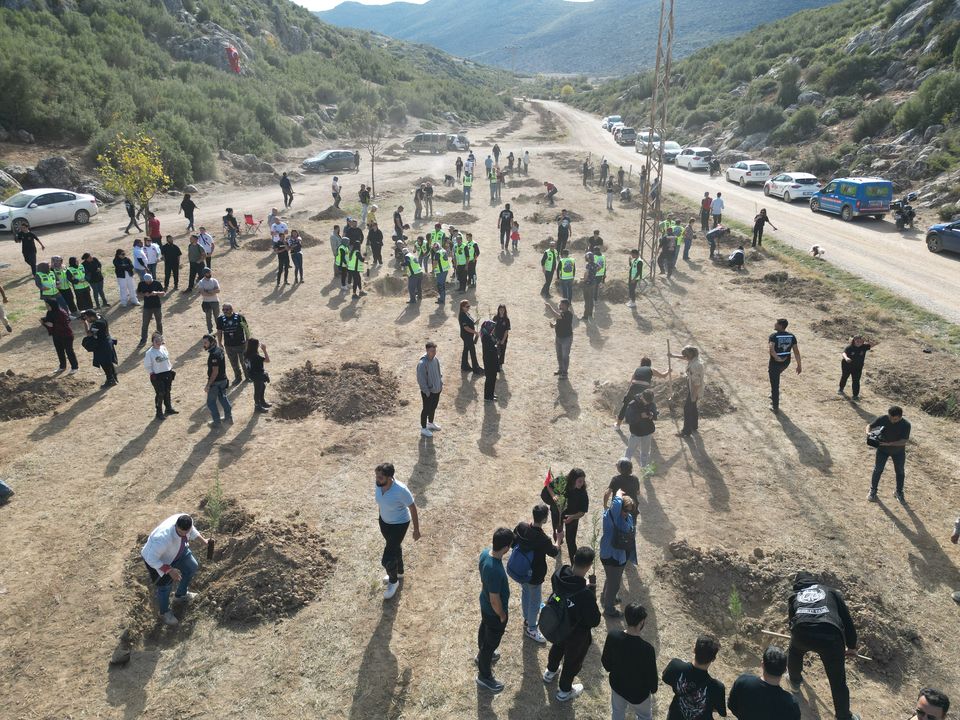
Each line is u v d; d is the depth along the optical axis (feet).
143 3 187.01
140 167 82.33
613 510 24.02
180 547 23.84
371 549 28.32
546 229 91.09
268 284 66.03
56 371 45.21
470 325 45.50
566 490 26.32
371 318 57.21
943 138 110.63
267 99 180.04
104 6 173.06
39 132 118.11
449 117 257.34
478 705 21.03
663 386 43.96
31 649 22.81
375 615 24.67
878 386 44.50
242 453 35.78
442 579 26.68
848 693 20.51
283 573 25.62
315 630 23.84
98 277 56.95
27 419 38.91
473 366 46.75
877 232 89.81
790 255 78.74
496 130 250.37
